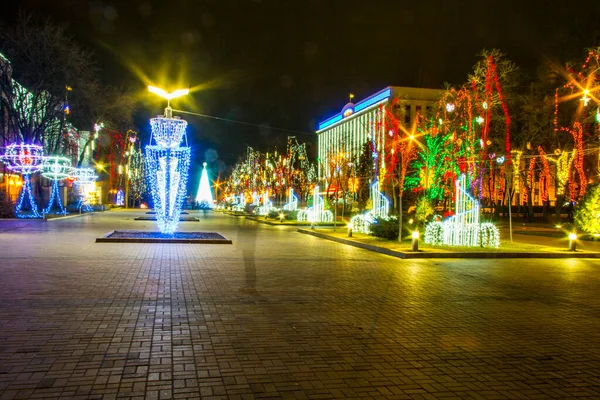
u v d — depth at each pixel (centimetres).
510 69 2667
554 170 3703
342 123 10538
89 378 490
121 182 8344
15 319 711
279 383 490
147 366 528
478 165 2117
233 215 5609
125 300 855
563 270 1419
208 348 597
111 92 4331
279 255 1630
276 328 699
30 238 1997
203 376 503
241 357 566
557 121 3331
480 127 2283
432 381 508
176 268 1251
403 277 1213
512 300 955
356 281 1134
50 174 3803
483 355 602
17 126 3934
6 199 3681
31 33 3709
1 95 3844
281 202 5722
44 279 1043
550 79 3391
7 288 938
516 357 597
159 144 2191
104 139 7119
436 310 848
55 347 586
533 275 1305
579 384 511
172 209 2241
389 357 582
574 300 971
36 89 3812
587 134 2917
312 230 2830
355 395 466
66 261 1327
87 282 1019
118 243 1859
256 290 985
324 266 1380
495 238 1909
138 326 688
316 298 923
